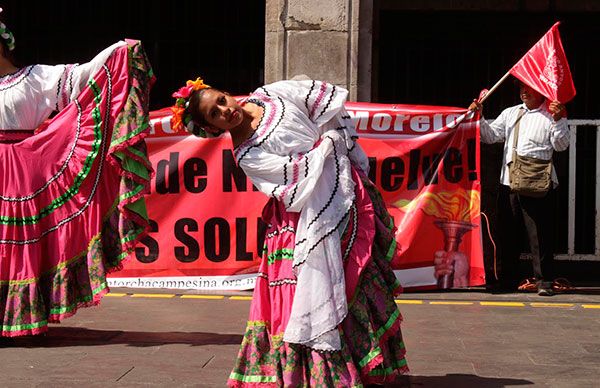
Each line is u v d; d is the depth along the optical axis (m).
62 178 5.36
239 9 9.84
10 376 4.44
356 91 7.58
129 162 5.30
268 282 4.11
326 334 3.85
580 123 7.60
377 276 4.07
